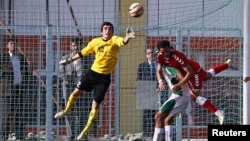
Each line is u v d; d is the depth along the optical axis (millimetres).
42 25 43875
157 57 35875
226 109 42906
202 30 41594
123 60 44031
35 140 41812
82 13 48375
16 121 41594
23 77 41656
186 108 38281
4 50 41906
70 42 41844
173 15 47562
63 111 37000
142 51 44188
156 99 41875
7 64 41375
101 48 35750
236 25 43156
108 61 35812
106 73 36000
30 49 43344
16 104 41531
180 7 47906
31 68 41812
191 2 47656
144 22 47281
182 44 43094
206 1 47062
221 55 43281
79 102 41719
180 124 41469
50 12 47125
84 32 42344
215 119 42750
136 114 43469
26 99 41656
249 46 34312
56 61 41531
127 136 42969
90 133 42188
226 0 44156
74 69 41438
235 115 42688
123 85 43750
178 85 34688
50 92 40781
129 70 43938
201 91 43000
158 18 46469
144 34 44062
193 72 34969
